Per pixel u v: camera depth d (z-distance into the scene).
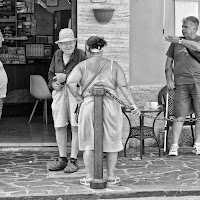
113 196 7.40
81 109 7.71
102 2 10.10
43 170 8.83
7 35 16.03
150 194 7.49
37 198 7.27
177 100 9.95
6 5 16.17
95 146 7.54
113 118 7.62
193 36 9.82
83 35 10.12
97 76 7.69
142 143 9.92
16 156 9.93
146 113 10.58
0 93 9.09
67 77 8.54
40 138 11.34
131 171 8.70
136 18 10.62
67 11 15.56
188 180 8.12
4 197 7.22
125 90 7.75
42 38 16.17
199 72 9.80
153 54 10.71
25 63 15.53
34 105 14.98
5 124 13.41
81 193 7.38
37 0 16.41
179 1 10.70
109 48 10.21
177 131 9.97
